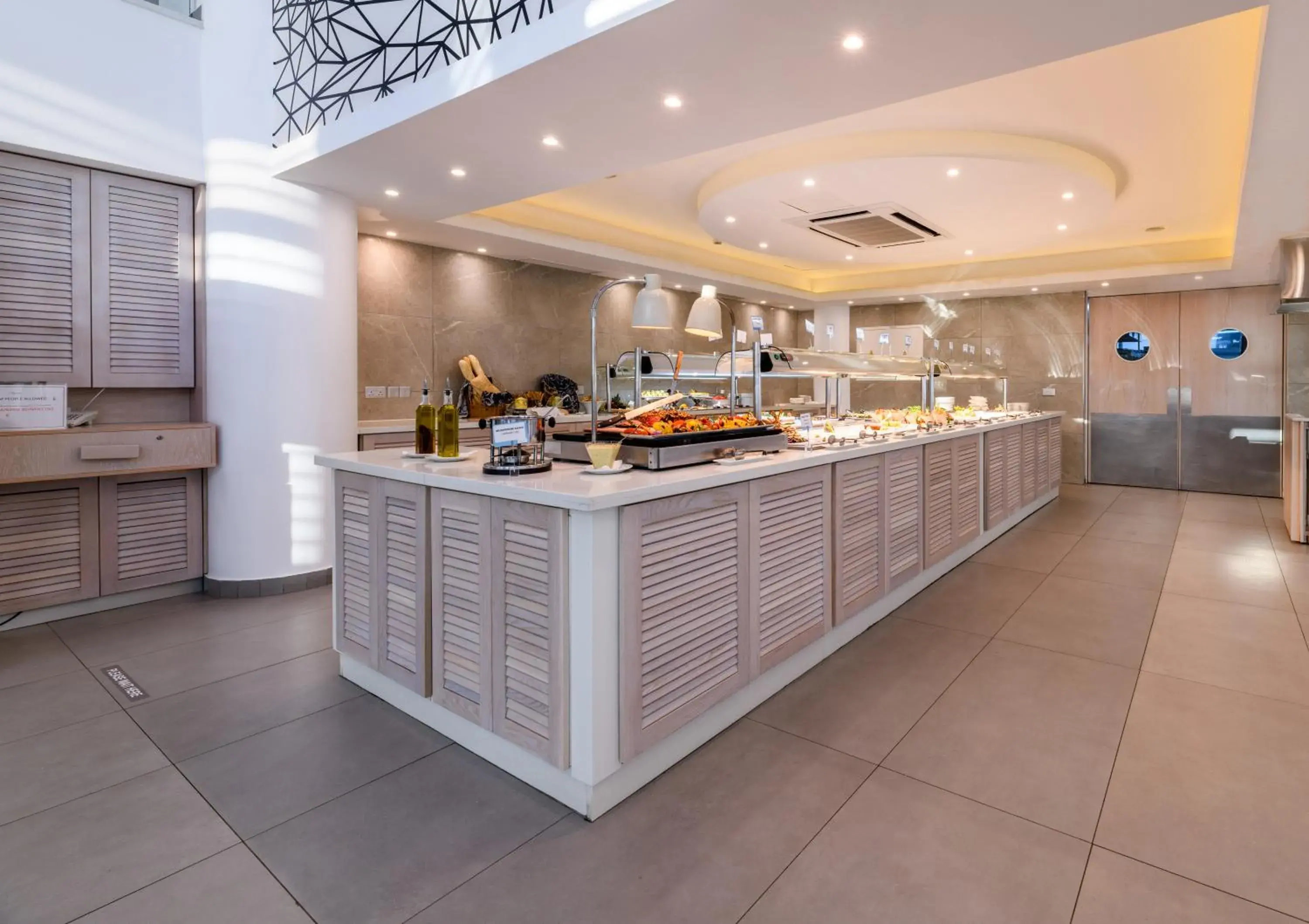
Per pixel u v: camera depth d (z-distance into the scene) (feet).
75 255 10.66
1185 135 13.51
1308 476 15.88
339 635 8.54
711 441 7.99
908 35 7.14
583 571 5.68
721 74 7.98
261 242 11.56
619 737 5.97
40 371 10.43
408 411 17.46
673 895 4.90
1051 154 13.82
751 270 26.18
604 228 20.29
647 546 6.12
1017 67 7.82
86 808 5.92
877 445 10.10
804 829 5.66
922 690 8.30
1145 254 22.21
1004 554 15.14
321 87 10.50
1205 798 6.04
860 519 9.78
